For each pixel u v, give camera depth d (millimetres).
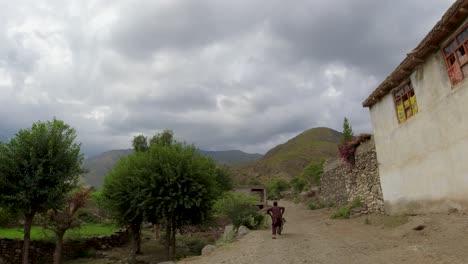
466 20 9914
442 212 11648
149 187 19859
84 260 21828
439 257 7035
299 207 35625
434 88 11883
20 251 19391
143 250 25734
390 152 15703
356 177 20938
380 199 17125
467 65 10141
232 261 9602
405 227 11359
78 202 21484
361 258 8344
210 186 21375
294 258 9156
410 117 13742
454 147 10852
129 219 21125
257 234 15734
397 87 14820
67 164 18969
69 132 19469
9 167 17500
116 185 21484
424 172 12773
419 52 12070
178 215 20281
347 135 32531
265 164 141875
